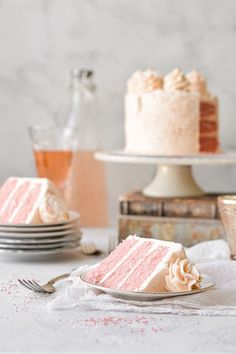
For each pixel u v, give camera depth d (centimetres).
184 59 199
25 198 143
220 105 200
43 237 139
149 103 165
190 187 168
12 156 203
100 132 190
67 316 105
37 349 93
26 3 200
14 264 138
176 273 110
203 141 168
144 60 199
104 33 199
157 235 158
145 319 104
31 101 202
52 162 173
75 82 189
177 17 198
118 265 117
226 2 197
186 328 101
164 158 154
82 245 151
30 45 201
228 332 99
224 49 198
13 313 107
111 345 94
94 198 186
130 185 201
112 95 200
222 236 155
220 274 120
